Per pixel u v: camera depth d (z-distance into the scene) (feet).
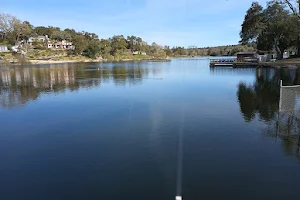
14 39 353.10
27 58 314.14
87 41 420.77
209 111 52.01
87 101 65.77
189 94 74.02
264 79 106.01
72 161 29.37
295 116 45.39
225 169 26.50
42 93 81.51
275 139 35.17
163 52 507.71
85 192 22.74
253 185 23.31
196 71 165.99
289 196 21.56
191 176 25.16
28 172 26.86
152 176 25.32
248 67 175.63
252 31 195.93
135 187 23.38
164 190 22.75
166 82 106.73
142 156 30.32
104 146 33.83
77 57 383.24
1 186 24.11
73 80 119.85
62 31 500.74
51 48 419.54
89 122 45.47
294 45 192.34
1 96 76.38
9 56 305.53
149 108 55.77
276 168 26.55
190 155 30.27
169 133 38.52
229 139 35.42
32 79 127.24
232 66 186.09
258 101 61.46
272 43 194.80
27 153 32.04
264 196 21.59
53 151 32.50
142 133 38.81
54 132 40.27
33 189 23.49
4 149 33.47
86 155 31.01
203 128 40.60
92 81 114.62
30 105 61.77
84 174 26.11
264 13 180.55
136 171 26.50
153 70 186.19
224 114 49.24
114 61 385.50
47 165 28.48
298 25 150.82
